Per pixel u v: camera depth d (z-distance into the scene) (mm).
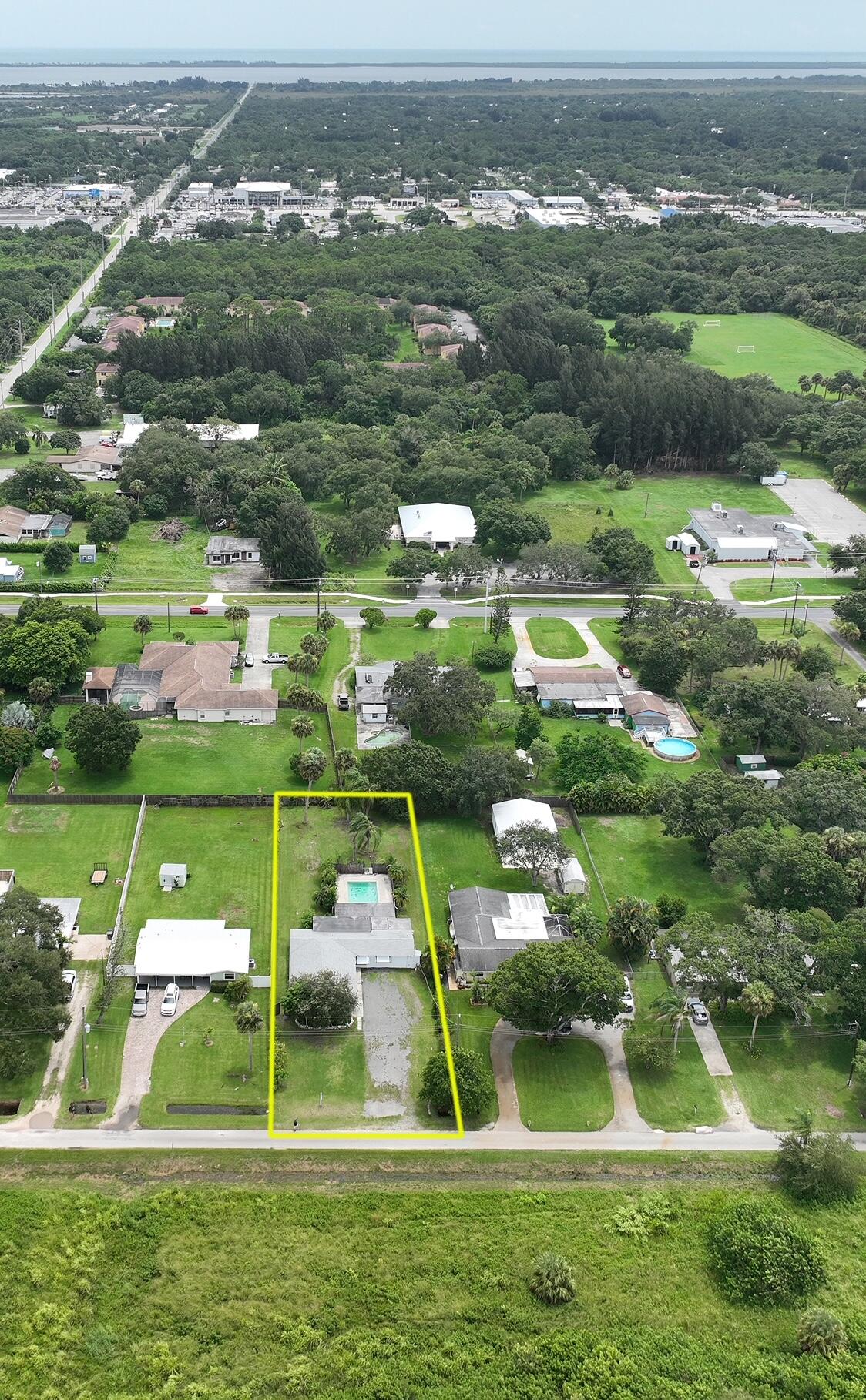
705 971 124812
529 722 179750
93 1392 91375
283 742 179500
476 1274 102375
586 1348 96625
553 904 143750
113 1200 107188
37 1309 97500
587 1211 109062
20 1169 109688
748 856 140125
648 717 186875
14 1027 119938
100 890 144125
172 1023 126312
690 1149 116125
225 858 151625
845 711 176500
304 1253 103375
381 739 179750
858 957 127875
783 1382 94375
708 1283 103062
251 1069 121375
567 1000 121500
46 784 165625
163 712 185625
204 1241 104062
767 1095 122312
